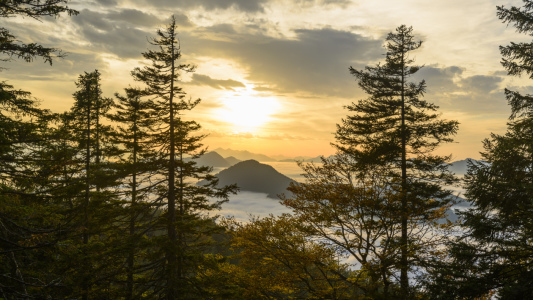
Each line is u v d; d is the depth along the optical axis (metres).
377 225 13.73
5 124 8.91
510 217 11.73
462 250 11.70
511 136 12.07
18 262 11.95
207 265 16.89
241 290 16.91
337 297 13.81
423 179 18.78
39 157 9.84
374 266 12.80
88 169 17.75
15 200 9.38
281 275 14.51
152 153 18.67
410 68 20.78
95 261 15.70
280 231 15.00
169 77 19.11
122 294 16.81
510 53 12.30
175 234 18.08
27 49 8.47
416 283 12.38
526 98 11.98
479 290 10.66
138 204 18.11
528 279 10.13
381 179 15.49
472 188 12.72
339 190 14.55
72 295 13.93
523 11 11.85
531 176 11.46
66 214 16.33
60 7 8.33
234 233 16.12
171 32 19.53
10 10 8.12
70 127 19.22
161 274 16.73
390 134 20.19
